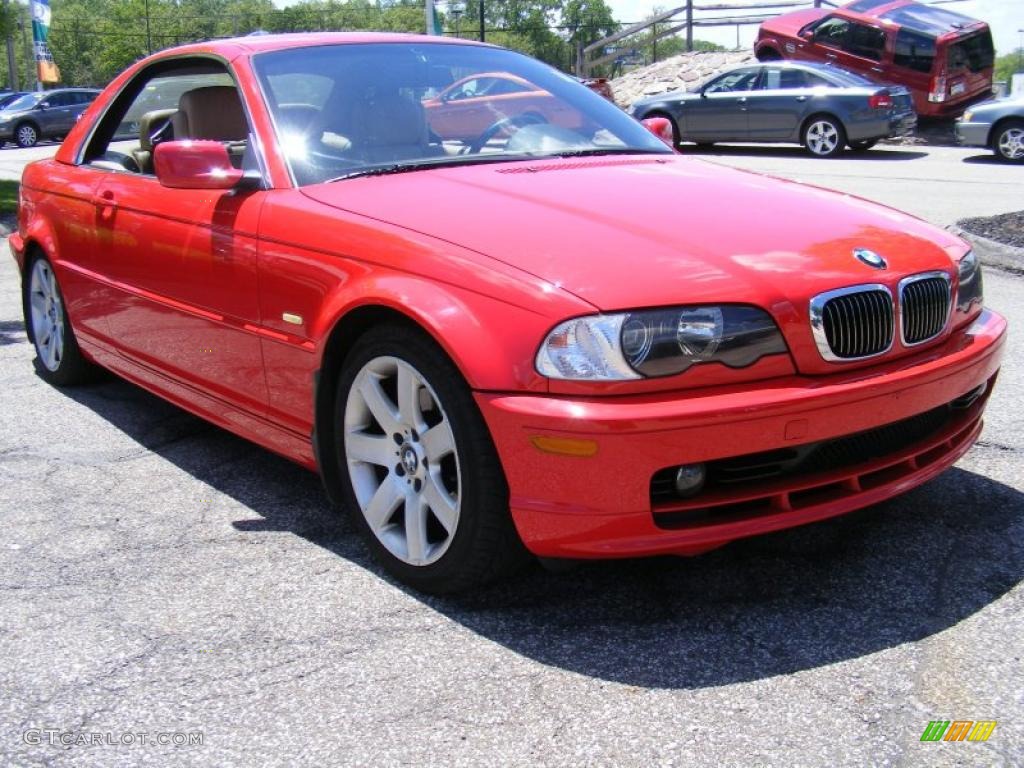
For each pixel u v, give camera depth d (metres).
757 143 17.80
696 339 2.64
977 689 2.53
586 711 2.50
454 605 3.03
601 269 2.73
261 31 4.49
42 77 35.22
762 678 2.61
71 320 4.95
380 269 3.04
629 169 3.62
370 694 2.60
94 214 4.50
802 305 2.76
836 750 2.32
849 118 16.53
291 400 3.46
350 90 3.87
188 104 4.38
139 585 3.21
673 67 24.77
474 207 3.13
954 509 3.55
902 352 2.98
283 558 3.37
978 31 18.97
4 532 3.62
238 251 3.56
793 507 2.83
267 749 2.40
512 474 2.73
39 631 2.94
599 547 2.68
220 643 2.86
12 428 4.73
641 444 2.59
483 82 4.12
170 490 3.98
